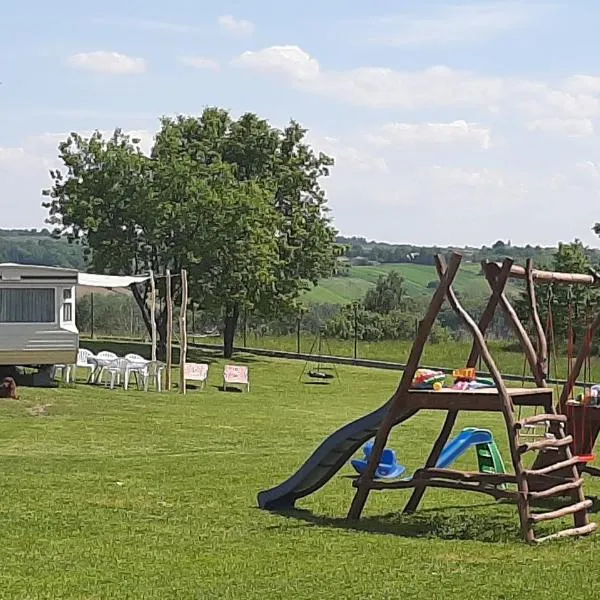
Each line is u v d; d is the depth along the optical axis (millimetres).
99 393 28031
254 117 47094
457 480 11531
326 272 47062
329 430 22000
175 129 44688
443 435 11992
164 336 42688
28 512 11664
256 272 41312
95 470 15055
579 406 13188
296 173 46719
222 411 25688
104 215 41406
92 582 8633
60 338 27922
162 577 8844
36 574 8891
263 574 9000
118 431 20641
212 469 15328
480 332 10891
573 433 13156
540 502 13133
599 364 33688
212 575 8938
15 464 15547
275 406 27953
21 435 19484
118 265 41500
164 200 40188
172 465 15727
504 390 10688
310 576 8945
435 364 41031
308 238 46094
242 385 34344
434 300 11016
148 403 26562
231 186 41625
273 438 20297
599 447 19688
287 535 10750
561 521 11844
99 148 41344
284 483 12367
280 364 42938
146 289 42438
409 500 12461
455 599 8234
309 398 31078
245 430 21609
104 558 9508
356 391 33906
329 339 53062
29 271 27469
